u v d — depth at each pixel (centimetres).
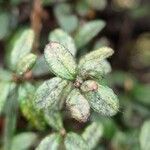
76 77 18
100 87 18
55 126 22
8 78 22
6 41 31
